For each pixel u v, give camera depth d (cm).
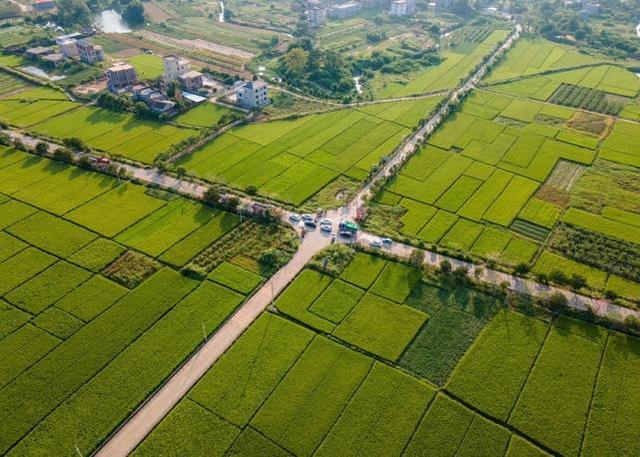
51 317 10300
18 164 15188
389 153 16275
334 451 8206
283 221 13025
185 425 8450
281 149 16438
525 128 18162
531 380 9325
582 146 17038
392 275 11450
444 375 9419
